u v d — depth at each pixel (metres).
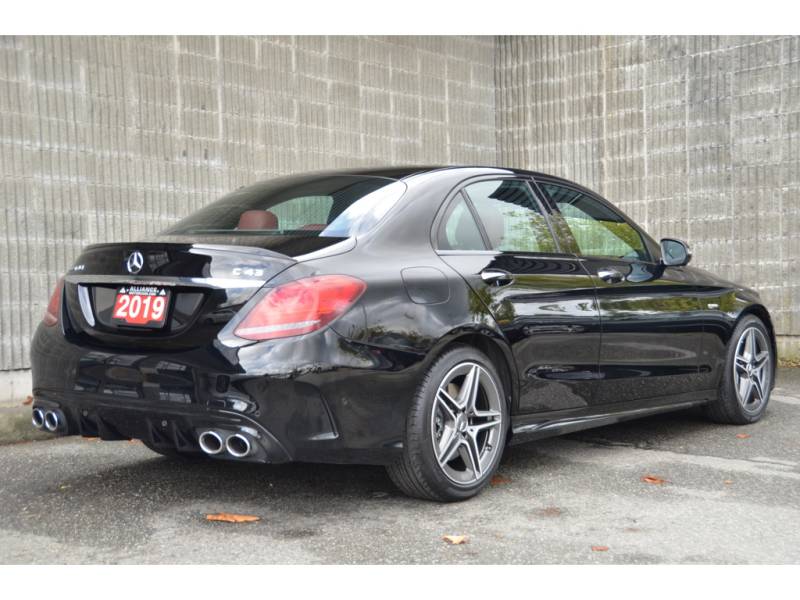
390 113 8.39
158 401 3.09
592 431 5.04
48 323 3.49
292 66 7.59
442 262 3.51
